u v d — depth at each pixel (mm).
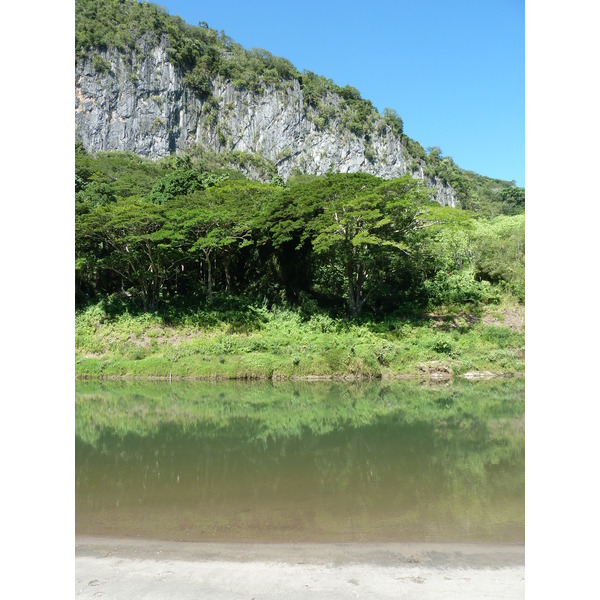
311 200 24562
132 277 26094
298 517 6039
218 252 27047
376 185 25500
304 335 22859
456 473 8055
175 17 123375
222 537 5398
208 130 112625
